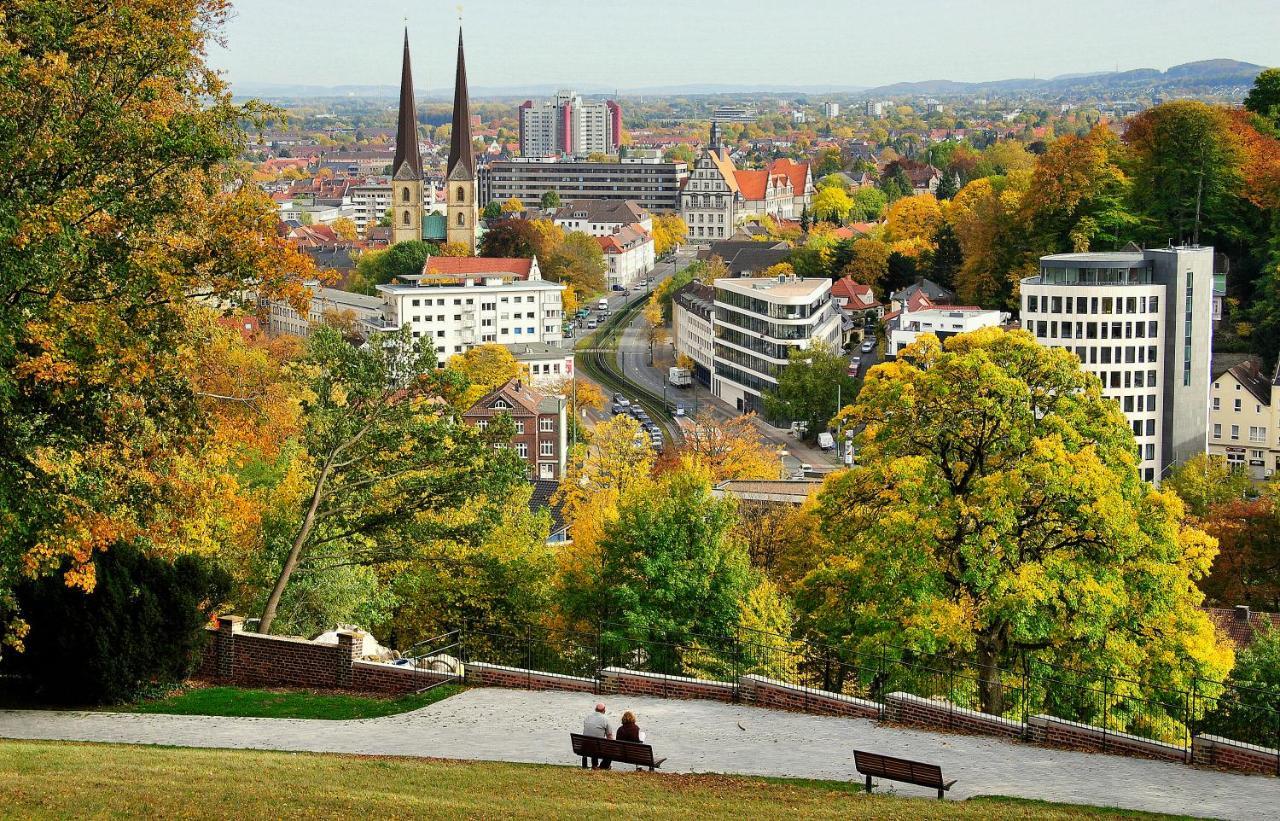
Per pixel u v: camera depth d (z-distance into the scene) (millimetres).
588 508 130125
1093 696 74250
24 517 56938
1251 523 137000
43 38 59781
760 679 64938
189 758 49500
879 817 45500
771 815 45000
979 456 87375
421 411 82688
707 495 88000
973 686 76188
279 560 82312
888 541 81000
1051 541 83188
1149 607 80688
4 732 58406
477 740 58312
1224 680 77812
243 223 65312
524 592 89938
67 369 56594
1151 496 86125
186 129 61656
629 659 80500
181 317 63125
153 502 64375
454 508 83000
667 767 54031
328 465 79938
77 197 57781
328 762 50281
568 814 43969
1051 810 48000
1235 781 53844
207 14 69250
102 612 63531
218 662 69688
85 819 41094
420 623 88875
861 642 78188
